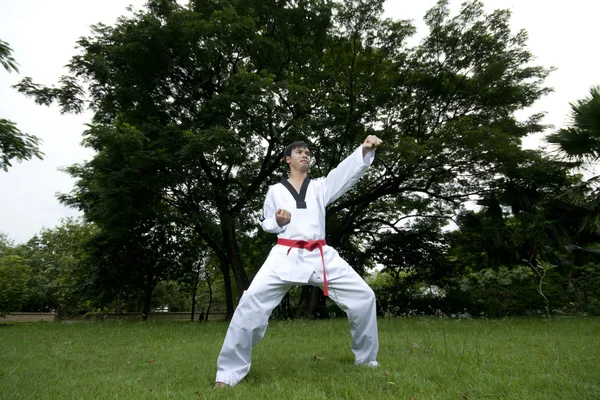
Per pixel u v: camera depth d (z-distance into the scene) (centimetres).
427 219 1798
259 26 1241
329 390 238
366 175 1521
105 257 1880
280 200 313
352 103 1411
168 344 534
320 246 303
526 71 1352
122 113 1266
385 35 1414
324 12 1341
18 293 2031
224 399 224
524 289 1371
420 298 1689
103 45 1181
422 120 1469
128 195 1130
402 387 234
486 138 1149
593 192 830
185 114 1323
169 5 1234
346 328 690
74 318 2600
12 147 872
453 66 1390
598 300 1265
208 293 3894
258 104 1128
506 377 253
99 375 313
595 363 302
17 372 326
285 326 766
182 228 1802
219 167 1389
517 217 1331
